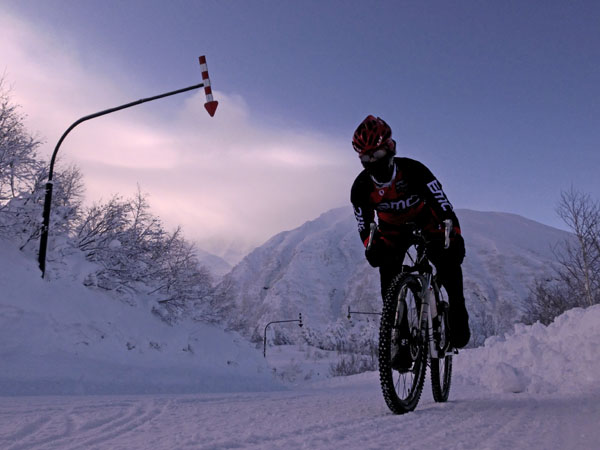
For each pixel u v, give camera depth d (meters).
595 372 4.29
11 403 3.43
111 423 2.40
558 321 5.80
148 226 14.47
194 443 1.83
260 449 1.72
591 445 1.69
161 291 14.41
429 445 1.76
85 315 11.16
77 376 8.70
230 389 11.64
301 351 75.62
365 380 12.81
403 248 3.34
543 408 2.80
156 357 11.77
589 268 26.67
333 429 2.10
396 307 2.79
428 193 3.17
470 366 6.07
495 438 1.88
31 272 10.91
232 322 18.73
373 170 3.13
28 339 9.30
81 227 13.23
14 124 11.77
